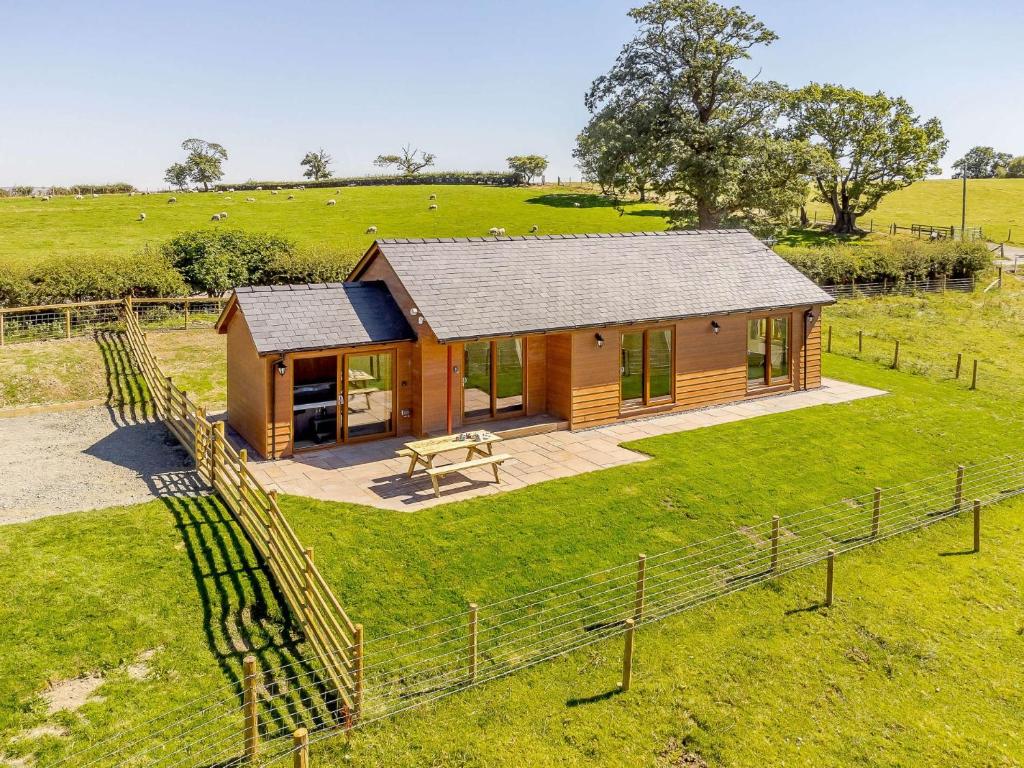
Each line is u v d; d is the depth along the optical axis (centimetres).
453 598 1102
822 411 2106
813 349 2367
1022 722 914
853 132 5947
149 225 5044
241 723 831
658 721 880
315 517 1328
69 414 1919
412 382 1820
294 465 1614
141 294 2819
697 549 1293
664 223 5909
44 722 812
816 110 5959
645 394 2050
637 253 2248
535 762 805
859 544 1352
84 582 1070
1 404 1933
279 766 777
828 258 4069
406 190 7550
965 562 1312
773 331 2291
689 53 4153
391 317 1797
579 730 859
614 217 6138
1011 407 2211
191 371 2262
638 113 4225
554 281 1986
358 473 1567
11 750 770
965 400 2275
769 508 1458
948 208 8062
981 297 4156
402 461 1648
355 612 1054
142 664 916
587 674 962
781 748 847
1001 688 976
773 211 4322
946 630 1102
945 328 3356
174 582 1088
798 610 1136
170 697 863
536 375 1994
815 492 1546
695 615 1108
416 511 1370
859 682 973
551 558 1225
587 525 1345
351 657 893
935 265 4316
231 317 1803
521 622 1062
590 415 1947
